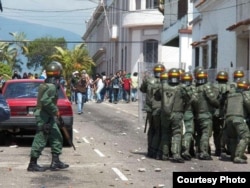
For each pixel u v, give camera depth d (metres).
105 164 13.78
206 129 15.02
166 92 14.33
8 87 17.05
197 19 35.06
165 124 14.44
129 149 16.80
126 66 62.00
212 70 24.70
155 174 12.52
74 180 11.66
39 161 14.09
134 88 40.25
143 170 12.88
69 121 16.42
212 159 15.04
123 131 22.02
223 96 15.05
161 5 48.97
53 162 12.88
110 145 17.66
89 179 11.80
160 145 14.73
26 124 16.11
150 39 57.81
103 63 88.00
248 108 14.60
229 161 14.80
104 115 29.22
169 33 43.50
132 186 11.08
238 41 27.05
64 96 16.81
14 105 16.12
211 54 31.72
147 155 15.28
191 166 13.78
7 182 11.38
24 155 15.09
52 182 11.42
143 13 57.47
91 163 13.92
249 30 25.09
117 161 14.33
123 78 39.62
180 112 14.41
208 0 31.30
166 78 14.56
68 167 13.16
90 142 18.31
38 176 12.08
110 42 73.44
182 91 14.37
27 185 11.10
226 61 28.81
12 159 14.38
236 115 14.57
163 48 55.59
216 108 15.19
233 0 27.69
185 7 39.19
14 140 18.38
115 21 72.50
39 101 12.55
